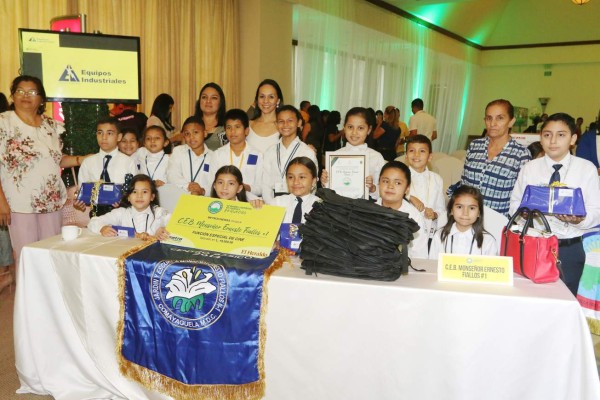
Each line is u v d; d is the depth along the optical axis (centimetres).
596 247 233
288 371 174
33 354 205
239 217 198
